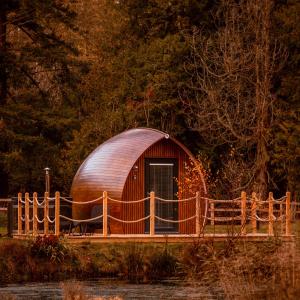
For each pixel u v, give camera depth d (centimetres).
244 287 3472
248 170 8225
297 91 8800
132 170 5950
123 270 5228
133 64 9712
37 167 8856
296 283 3262
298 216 6850
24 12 8756
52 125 8688
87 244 5378
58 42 9144
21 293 4534
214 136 9031
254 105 8675
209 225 7275
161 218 5766
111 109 9744
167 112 9156
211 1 9481
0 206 8562
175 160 6072
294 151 8494
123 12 10262
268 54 8650
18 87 8912
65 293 3978
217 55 8588
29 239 5422
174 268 5231
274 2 9250
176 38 9250
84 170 6106
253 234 5634
